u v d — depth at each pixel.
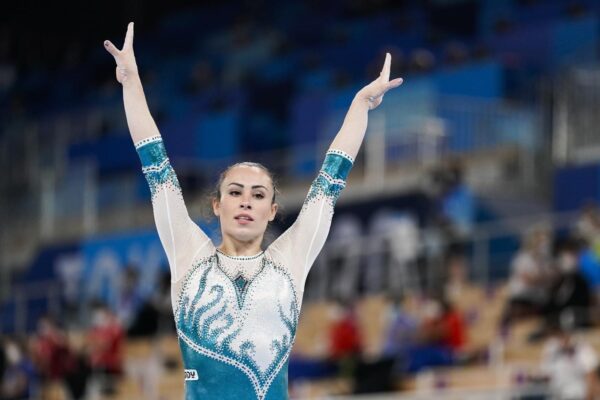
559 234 42.12
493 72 47.31
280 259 11.14
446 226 41.34
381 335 39.56
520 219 43.31
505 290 38.47
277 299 10.86
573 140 44.69
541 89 46.28
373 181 46.88
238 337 10.69
